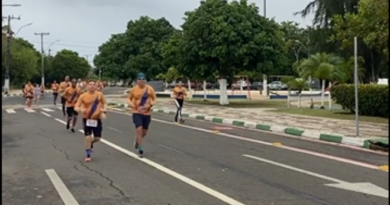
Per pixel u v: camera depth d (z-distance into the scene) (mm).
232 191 8000
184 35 34000
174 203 7262
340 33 17656
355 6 32219
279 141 14852
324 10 33750
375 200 7387
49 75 104125
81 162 10930
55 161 11094
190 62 34500
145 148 13156
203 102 39094
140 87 11594
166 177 9180
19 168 10234
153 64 52906
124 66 54125
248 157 11594
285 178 9055
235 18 32656
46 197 7734
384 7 14039
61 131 17844
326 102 35344
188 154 12070
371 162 10914
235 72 35438
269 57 33281
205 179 8977
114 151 12578
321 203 7219
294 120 21203
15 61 76375
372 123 19219
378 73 35656
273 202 7270
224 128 19125
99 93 11352
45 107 34344
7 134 16891
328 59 27156
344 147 13492
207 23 32344
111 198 7609
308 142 14617
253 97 48312
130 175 9398
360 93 22359
